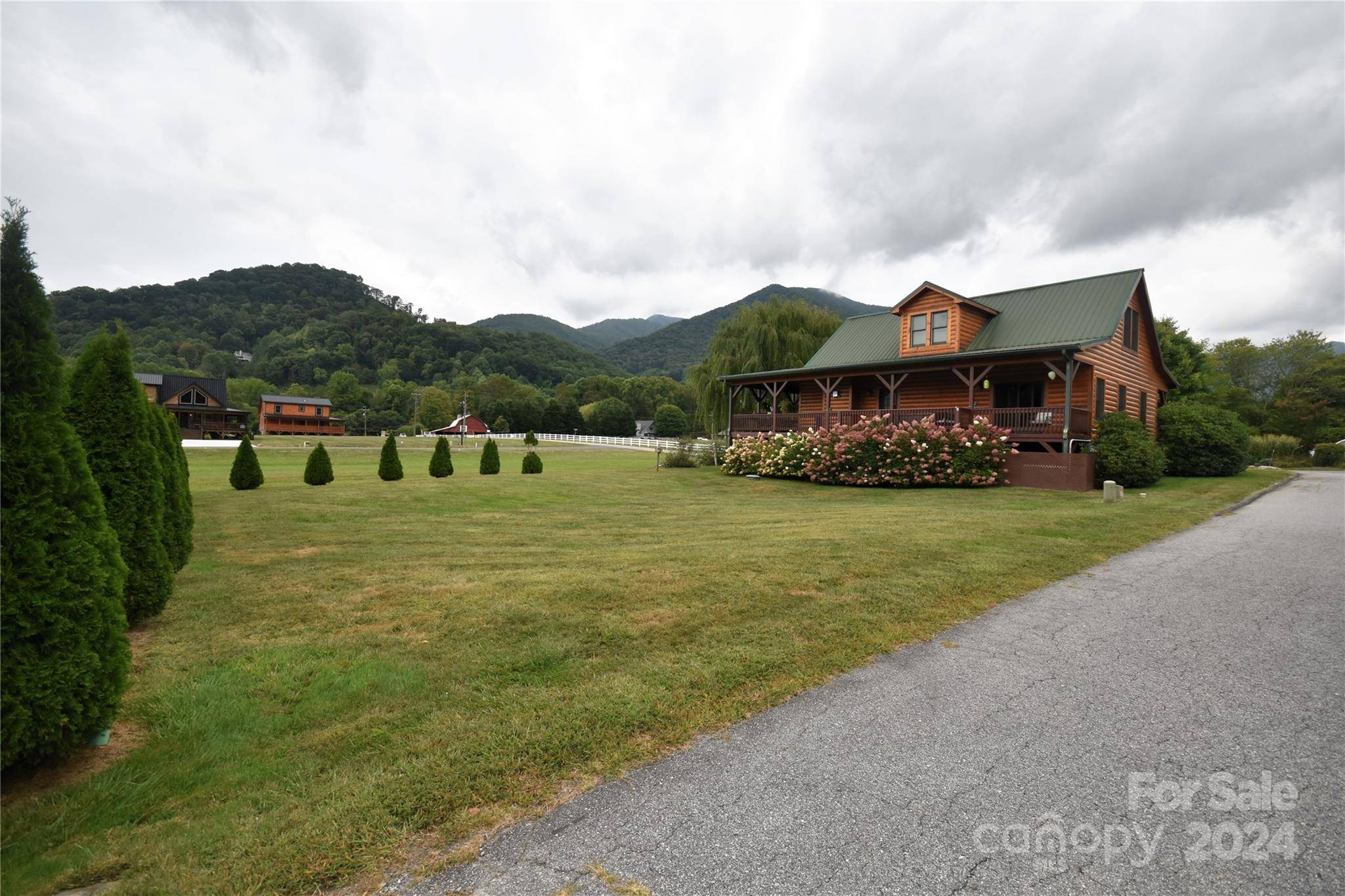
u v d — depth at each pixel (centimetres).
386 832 234
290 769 280
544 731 313
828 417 2134
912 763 287
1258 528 968
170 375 5859
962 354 1775
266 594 572
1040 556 725
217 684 371
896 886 203
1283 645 449
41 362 277
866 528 893
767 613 506
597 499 1445
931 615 512
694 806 253
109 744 303
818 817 244
